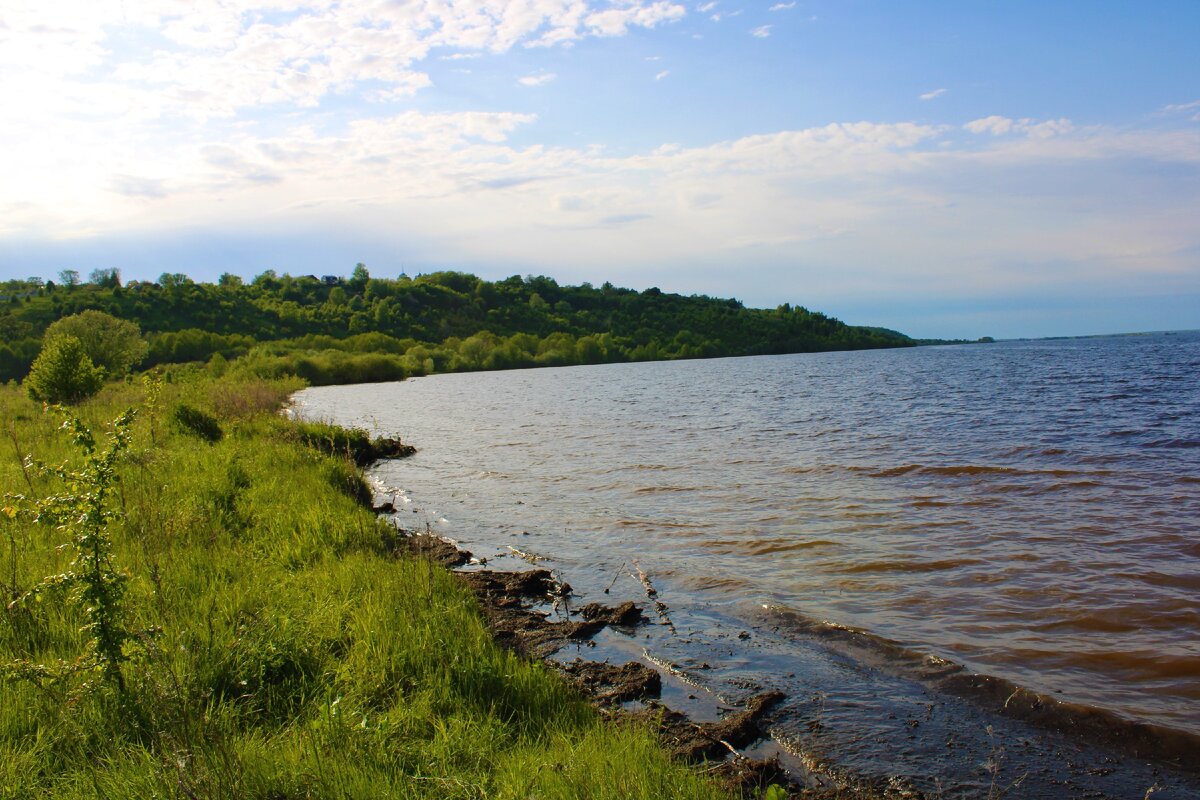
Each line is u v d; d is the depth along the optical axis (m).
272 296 151.88
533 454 21.83
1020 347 156.25
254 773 3.88
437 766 4.25
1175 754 5.34
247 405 26.14
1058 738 5.61
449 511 13.95
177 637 5.43
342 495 12.48
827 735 5.72
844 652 7.22
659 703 6.18
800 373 74.56
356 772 3.97
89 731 4.39
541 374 93.94
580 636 7.70
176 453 14.02
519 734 5.00
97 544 4.95
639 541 11.45
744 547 10.95
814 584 9.22
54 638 5.63
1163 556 9.89
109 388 33.62
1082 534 11.09
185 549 7.94
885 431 24.80
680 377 75.12
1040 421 26.47
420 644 5.86
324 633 6.04
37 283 141.88
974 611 8.16
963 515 12.48
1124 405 31.53
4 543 7.52
